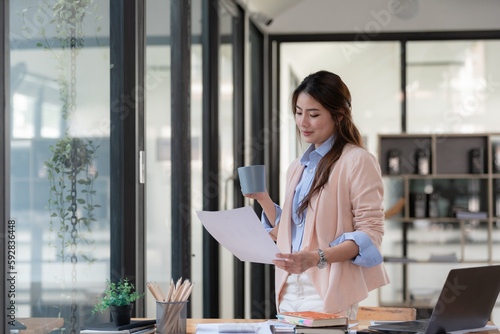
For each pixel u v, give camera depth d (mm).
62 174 2090
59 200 2066
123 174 2619
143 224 2773
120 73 2605
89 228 2311
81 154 2244
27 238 1856
